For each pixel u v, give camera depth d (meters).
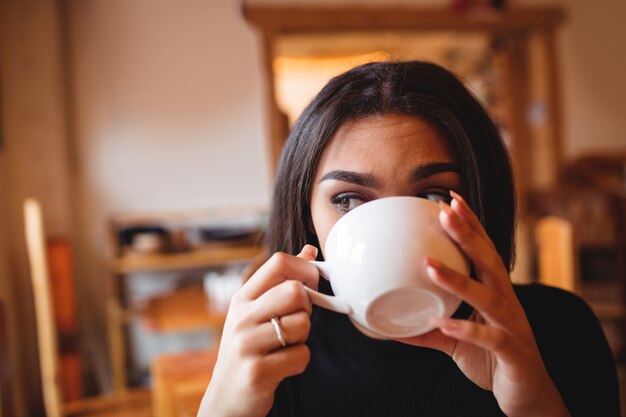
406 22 3.12
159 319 1.97
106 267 2.92
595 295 2.88
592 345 0.74
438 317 0.45
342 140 0.56
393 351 0.68
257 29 3.06
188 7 3.00
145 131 2.98
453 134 0.56
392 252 0.43
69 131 2.89
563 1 3.29
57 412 1.90
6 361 1.91
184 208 3.04
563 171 3.31
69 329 2.60
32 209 1.69
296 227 0.64
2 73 2.73
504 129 3.52
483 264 0.44
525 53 3.42
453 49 3.70
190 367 1.05
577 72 3.32
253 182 3.11
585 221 2.85
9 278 2.52
